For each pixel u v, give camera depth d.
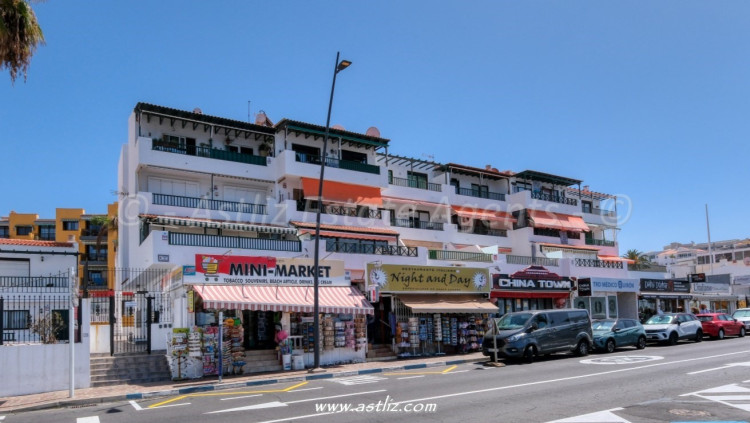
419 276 25.30
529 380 15.59
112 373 17.89
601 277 37.81
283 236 34.16
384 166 39.16
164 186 32.84
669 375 15.82
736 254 87.12
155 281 26.48
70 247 30.23
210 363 18.48
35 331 16.95
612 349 24.36
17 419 12.57
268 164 35.50
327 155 38.41
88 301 17.28
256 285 20.92
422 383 15.78
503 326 21.73
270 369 20.09
